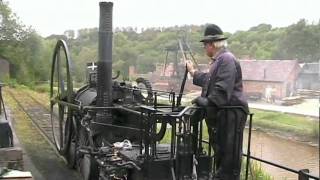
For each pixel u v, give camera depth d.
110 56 7.45
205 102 5.02
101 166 6.08
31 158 9.97
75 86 11.08
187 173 5.16
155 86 32.28
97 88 7.52
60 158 9.97
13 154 7.75
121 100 7.78
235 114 5.02
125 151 6.22
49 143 11.84
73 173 8.65
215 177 5.15
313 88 71.69
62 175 8.49
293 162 24.62
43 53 78.44
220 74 4.98
